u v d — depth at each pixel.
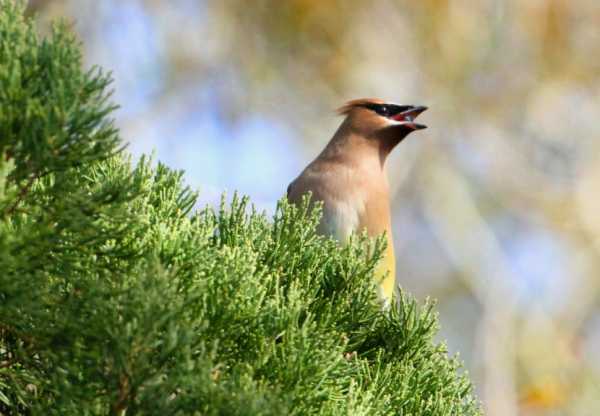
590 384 22.53
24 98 4.73
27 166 4.78
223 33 26.33
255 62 26.73
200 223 6.25
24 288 4.72
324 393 5.25
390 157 27.38
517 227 28.05
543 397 21.67
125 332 4.73
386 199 11.52
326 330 6.20
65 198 4.86
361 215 11.22
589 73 28.39
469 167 28.12
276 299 5.54
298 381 5.21
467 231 26.97
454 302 26.95
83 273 5.02
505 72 28.09
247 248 5.86
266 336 5.40
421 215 27.97
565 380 22.62
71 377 4.94
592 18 28.47
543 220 27.78
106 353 4.78
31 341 4.88
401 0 27.72
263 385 5.07
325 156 11.73
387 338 6.58
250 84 26.64
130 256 5.12
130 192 5.09
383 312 6.61
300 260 6.37
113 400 4.77
